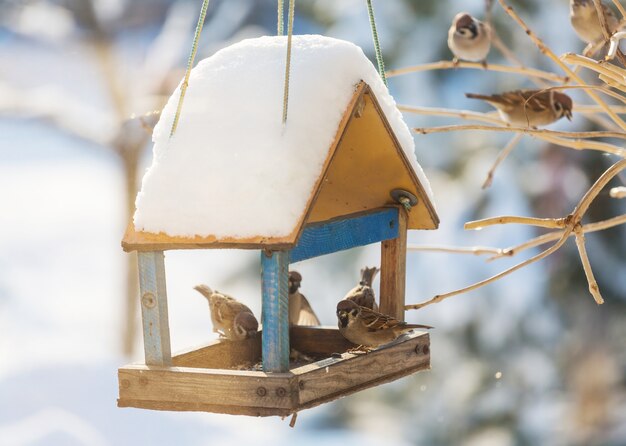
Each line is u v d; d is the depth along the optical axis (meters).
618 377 17.83
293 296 8.98
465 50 11.21
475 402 18.05
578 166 16.84
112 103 22.86
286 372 6.87
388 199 8.41
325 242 7.54
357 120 7.66
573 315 17.64
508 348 18.11
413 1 17.78
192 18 26.47
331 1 18.75
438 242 18.34
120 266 36.22
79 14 22.95
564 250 17.39
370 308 8.44
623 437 17.41
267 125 7.10
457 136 18.12
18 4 23.72
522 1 16.34
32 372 16.48
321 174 7.02
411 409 18.84
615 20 9.30
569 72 7.62
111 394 16.27
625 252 17.20
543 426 17.75
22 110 23.09
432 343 18.48
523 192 17.42
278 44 7.63
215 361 8.01
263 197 6.85
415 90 17.89
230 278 20.91
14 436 14.84
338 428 20.52
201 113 7.36
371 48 17.94
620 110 8.48
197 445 16.55
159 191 7.18
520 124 11.27
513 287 18.00
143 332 7.22
